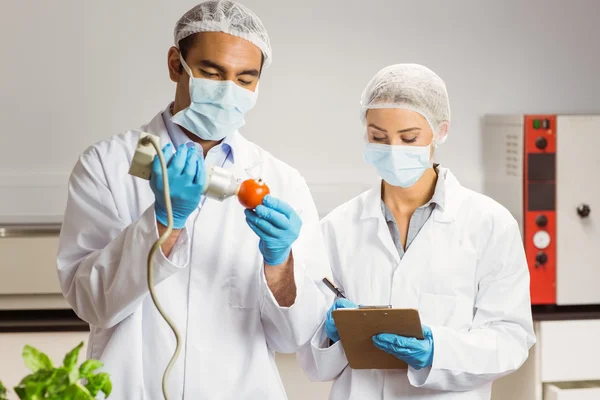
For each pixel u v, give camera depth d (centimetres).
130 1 334
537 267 292
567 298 294
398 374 175
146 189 153
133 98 338
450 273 178
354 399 175
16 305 294
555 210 292
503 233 180
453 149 353
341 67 346
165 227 134
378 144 177
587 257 293
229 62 145
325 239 189
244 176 158
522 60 354
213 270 151
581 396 278
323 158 348
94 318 146
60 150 338
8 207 337
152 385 147
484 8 351
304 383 295
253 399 149
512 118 308
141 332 148
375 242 184
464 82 352
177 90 156
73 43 334
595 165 292
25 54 333
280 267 146
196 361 147
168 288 149
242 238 155
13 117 335
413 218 184
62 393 90
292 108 345
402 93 172
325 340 176
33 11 332
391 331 161
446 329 169
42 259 293
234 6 148
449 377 168
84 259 147
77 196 151
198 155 128
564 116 290
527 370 287
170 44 337
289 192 162
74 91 336
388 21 346
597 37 358
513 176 306
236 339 151
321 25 343
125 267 135
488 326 178
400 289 179
